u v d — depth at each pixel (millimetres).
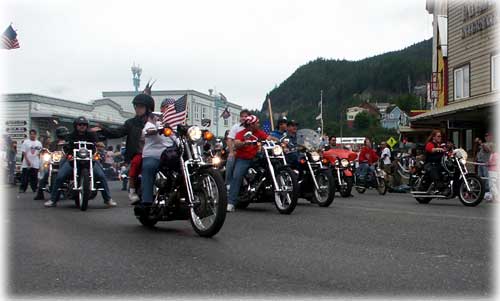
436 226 7078
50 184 11875
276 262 4668
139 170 6973
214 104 45031
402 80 155125
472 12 23266
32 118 27859
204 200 6070
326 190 10375
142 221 7039
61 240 5863
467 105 19844
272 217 8211
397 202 12047
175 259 4801
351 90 163500
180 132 6332
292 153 10469
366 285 3902
